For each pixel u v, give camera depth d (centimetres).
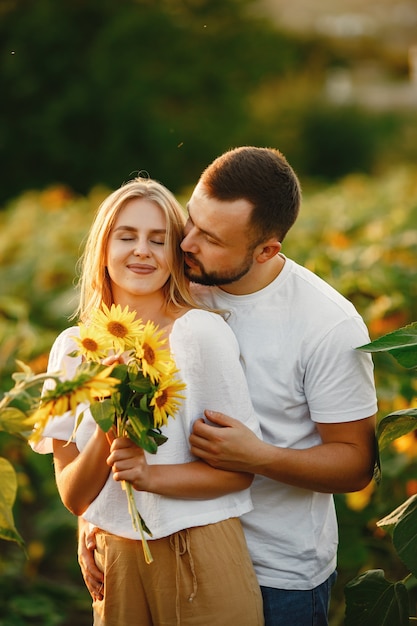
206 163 2752
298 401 275
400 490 365
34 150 2652
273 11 3475
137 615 263
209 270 269
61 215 908
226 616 257
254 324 275
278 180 266
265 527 277
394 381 412
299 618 280
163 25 2736
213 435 255
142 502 258
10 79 2639
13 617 446
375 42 3725
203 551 258
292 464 263
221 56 2855
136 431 238
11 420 232
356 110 3491
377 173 3344
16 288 642
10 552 517
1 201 2644
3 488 236
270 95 3462
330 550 289
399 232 684
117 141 2648
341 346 269
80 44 2706
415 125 3500
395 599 275
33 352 511
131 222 269
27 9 2738
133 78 2662
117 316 242
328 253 562
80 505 266
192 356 260
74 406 216
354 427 271
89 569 274
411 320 502
